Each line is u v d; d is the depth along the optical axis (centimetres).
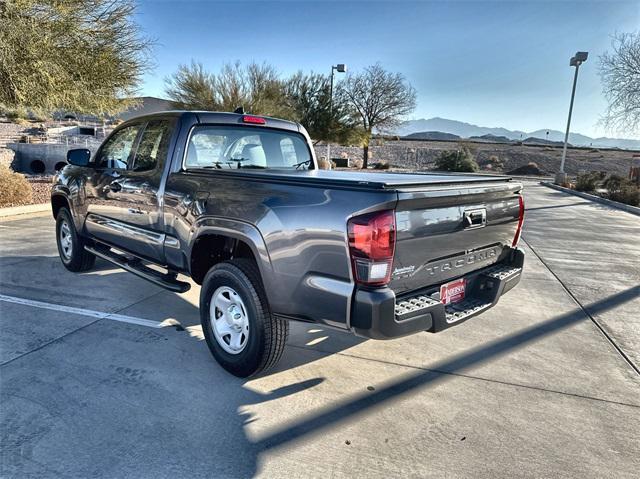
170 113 413
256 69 2834
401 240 269
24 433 268
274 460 254
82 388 318
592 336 447
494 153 5272
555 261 767
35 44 1058
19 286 528
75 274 580
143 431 273
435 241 296
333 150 4659
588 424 299
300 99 3041
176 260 389
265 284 306
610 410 317
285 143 494
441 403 318
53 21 1111
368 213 257
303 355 385
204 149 410
